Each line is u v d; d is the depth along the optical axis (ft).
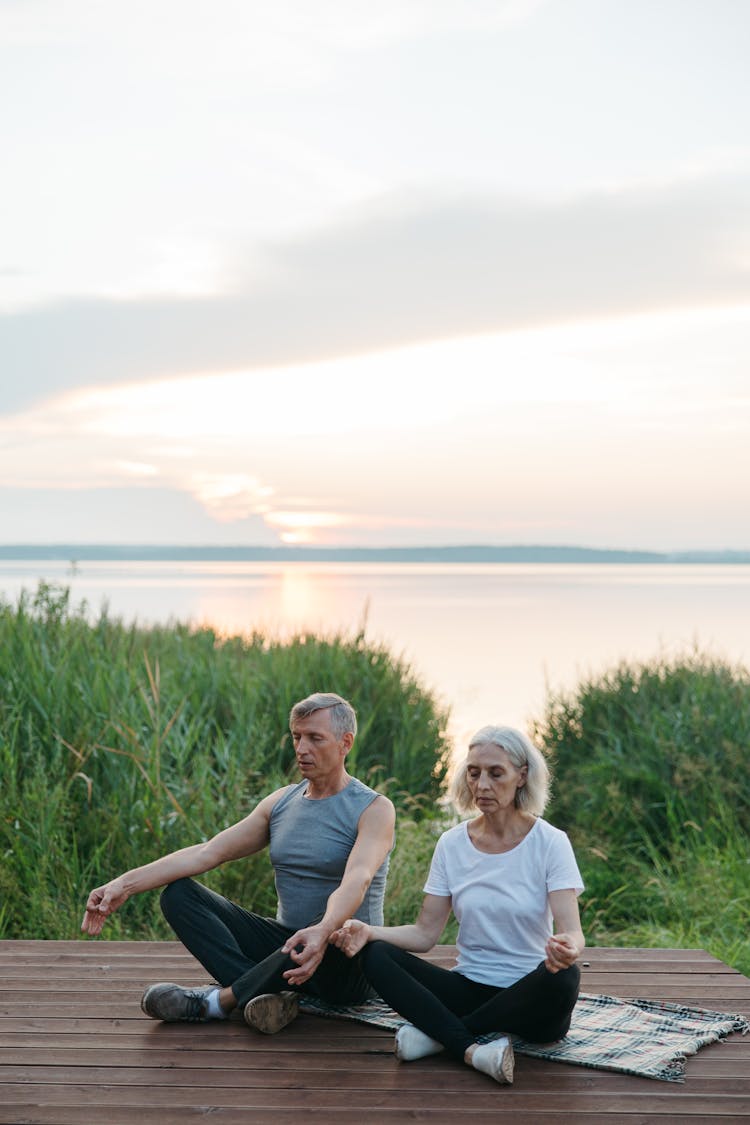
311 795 14.76
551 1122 11.30
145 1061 12.73
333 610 119.75
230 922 14.52
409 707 35.35
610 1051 13.01
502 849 13.39
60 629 33.09
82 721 26.21
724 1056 13.10
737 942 22.27
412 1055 12.76
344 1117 11.37
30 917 21.11
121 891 14.08
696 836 28.25
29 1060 12.73
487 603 145.59
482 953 13.43
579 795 32.50
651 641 85.66
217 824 23.70
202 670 34.04
